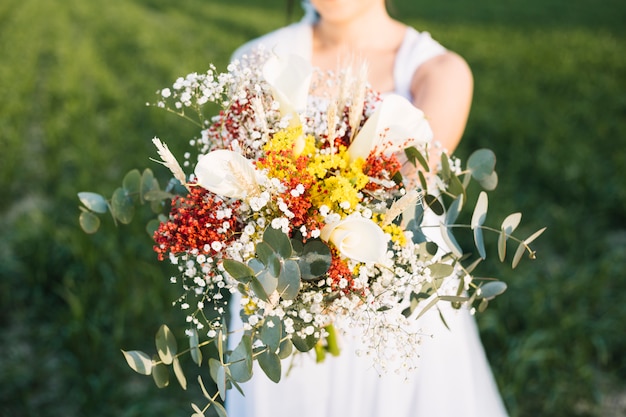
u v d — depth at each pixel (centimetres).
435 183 158
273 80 145
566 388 374
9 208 606
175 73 1116
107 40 1545
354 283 137
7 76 1034
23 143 758
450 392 199
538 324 418
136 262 456
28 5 2062
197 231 135
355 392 192
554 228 569
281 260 125
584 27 1966
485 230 530
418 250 146
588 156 720
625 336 414
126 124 798
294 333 141
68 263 463
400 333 142
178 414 359
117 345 395
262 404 196
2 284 455
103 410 368
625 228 589
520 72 1252
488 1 2773
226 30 1875
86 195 167
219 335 136
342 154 145
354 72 186
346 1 201
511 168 684
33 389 384
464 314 212
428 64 199
